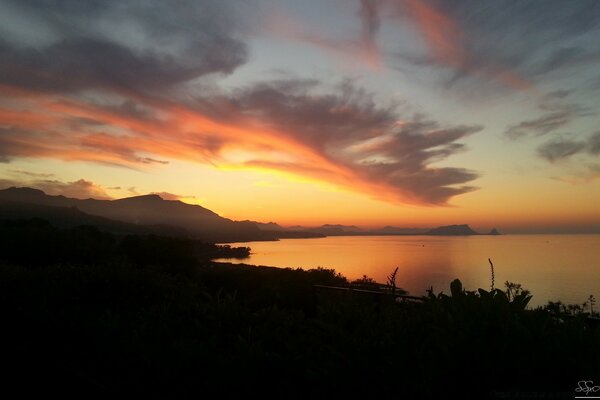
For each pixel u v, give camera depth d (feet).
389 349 10.30
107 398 12.67
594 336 9.83
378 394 9.80
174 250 62.28
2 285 21.06
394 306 14.38
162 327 13.85
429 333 10.98
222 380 10.91
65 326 15.81
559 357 9.20
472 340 9.57
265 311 15.03
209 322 14.33
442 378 9.27
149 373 11.78
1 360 16.28
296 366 10.91
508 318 9.89
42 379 14.69
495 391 9.12
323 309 13.74
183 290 21.48
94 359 13.94
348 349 10.53
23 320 17.56
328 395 10.07
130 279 21.83
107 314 15.81
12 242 47.67
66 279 21.50
